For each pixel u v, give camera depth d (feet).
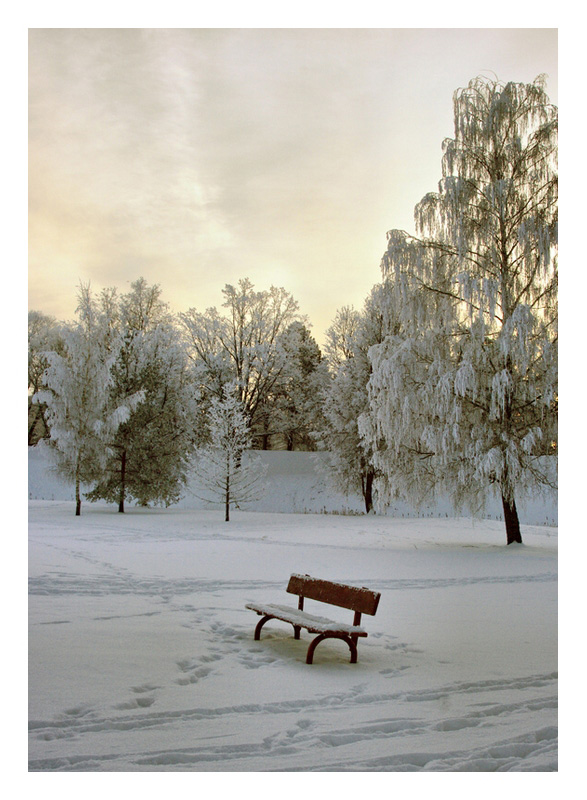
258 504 133.49
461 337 64.90
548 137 60.80
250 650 22.81
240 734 14.83
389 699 17.71
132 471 102.27
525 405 60.95
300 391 176.35
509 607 31.58
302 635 25.75
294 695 17.75
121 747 13.94
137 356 114.73
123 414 94.38
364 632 21.06
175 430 116.37
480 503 64.80
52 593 31.27
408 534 72.49
